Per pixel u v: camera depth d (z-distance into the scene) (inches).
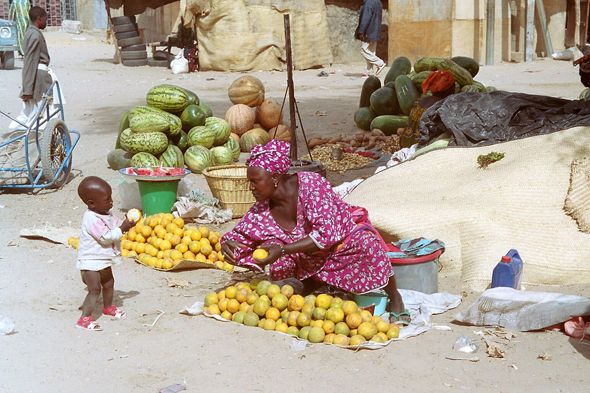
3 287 229.8
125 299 222.2
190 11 919.0
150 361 173.0
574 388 157.3
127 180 377.4
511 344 183.5
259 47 909.8
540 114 297.4
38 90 412.8
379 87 528.7
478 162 278.8
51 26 1578.5
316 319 190.7
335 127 523.8
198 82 826.2
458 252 243.0
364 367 169.2
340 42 1023.0
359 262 198.1
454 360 173.2
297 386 159.0
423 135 328.2
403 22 948.6
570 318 189.5
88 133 507.8
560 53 987.9
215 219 308.2
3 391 155.3
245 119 440.5
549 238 235.5
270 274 213.2
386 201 270.1
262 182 191.6
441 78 365.1
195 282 242.2
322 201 192.2
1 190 359.3
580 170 250.7
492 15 919.7
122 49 1000.9
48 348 180.9
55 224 306.8
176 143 390.9
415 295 213.6
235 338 187.9
